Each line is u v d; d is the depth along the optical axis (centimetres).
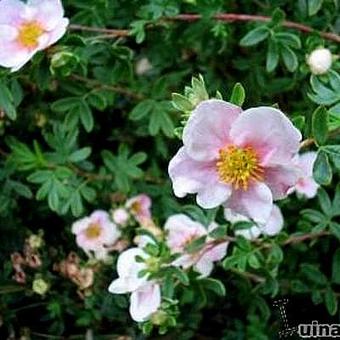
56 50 24
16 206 31
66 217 31
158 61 30
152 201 30
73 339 30
